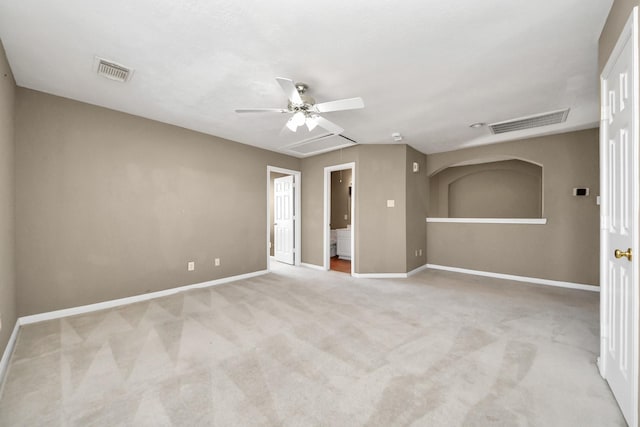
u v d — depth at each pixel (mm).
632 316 1373
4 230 2172
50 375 1874
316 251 5449
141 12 1692
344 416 1509
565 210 4098
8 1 1599
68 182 2932
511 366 1988
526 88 2676
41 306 2775
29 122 2705
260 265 4906
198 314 2988
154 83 2604
